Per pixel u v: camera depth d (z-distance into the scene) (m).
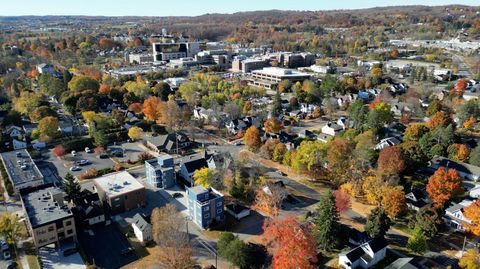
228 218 80.06
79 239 73.44
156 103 144.50
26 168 95.88
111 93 168.38
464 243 67.31
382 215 69.31
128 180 89.12
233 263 63.78
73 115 149.88
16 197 87.56
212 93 176.50
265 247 67.94
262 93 184.50
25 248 69.88
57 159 112.31
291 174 100.00
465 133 126.12
